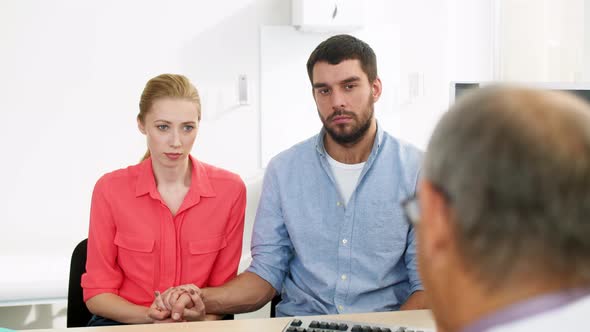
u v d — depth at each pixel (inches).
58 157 113.3
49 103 112.3
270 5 118.5
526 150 16.3
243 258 112.4
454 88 66.9
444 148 17.9
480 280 17.4
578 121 16.5
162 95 65.9
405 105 125.7
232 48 117.7
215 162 118.8
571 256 16.3
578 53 110.7
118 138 115.4
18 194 112.3
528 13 122.1
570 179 16.0
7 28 110.0
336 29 117.6
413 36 124.9
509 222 16.4
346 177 69.9
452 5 126.0
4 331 50.0
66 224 114.3
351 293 66.9
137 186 69.3
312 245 68.9
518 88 17.9
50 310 111.3
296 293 69.0
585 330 16.5
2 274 97.3
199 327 49.4
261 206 72.1
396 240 67.7
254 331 48.1
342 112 66.7
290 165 71.6
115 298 66.5
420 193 19.9
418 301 62.7
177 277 69.5
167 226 69.0
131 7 113.8
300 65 120.1
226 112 118.3
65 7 111.7
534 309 16.8
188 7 115.7
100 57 113.6
